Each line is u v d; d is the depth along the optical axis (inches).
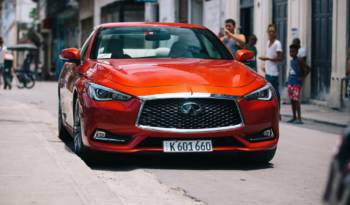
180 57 389.7
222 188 298.0
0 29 4451.3
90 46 398.9
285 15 911.7
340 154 130.7
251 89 342.3
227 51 402.6
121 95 334.3
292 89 625.6
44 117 593.3
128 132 332.8
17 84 1501.0
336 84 757.9
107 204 242.5
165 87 334.0
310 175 334.3
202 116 332.8
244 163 367.2
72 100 388.2
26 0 3366.1
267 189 297.1
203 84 337.1
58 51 2903.5
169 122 332.2
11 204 238.8
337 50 757.9
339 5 755.4
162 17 1502.2
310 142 477.7
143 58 386.9
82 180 283.7
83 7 2393.0
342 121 629.9
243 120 336.8
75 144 373.7
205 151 335.0
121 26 412.2
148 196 280.4
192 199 274.7
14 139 413.7
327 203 131.9
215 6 1182.3
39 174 295.6
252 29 1045.2
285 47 909.8
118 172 336.2
